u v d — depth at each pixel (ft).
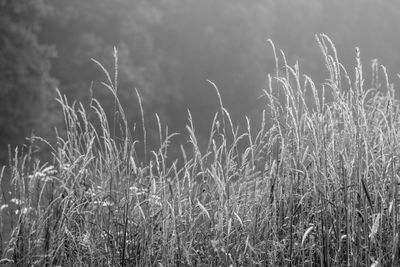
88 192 16.03
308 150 14.85
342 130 14.78
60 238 15.53
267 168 14.88
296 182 14.51
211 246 14.56
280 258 13.99
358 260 13.23
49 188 16.47
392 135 14.14
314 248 14.02
